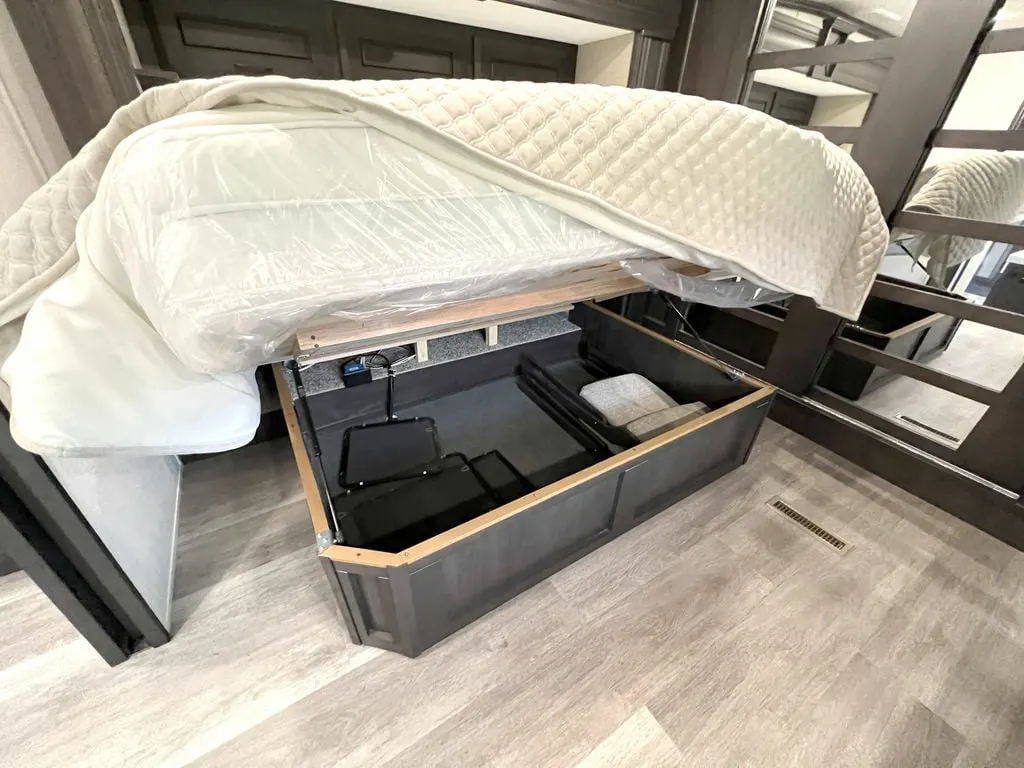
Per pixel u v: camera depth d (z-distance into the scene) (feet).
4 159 3.63
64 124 3.74
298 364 5.27
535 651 3.98
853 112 7.55
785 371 7.23
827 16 6.53
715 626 4.23
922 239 5.61
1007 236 4.76
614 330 7.64
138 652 3.83
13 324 2.50
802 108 8.11
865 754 3.38
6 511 2.72
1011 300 5.68
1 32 3.33
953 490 5.55
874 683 3.82
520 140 2.50
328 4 5.00
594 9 5.65
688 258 3.35
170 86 2.08
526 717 3.52
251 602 4.28
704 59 6.66
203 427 2.96
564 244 2.93
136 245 2.02
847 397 7.17
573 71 7.23
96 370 2.42
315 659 3.84
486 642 4.05
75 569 3.26
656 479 4.92
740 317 7.93
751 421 5.60
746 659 3.97
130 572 3.60
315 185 2.15
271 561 4.69
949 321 6.56
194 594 4.33
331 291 2.37
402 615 3.50
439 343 7.09
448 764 3.25
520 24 5.88
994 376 5.72
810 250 3.98
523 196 2.65
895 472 6.05
